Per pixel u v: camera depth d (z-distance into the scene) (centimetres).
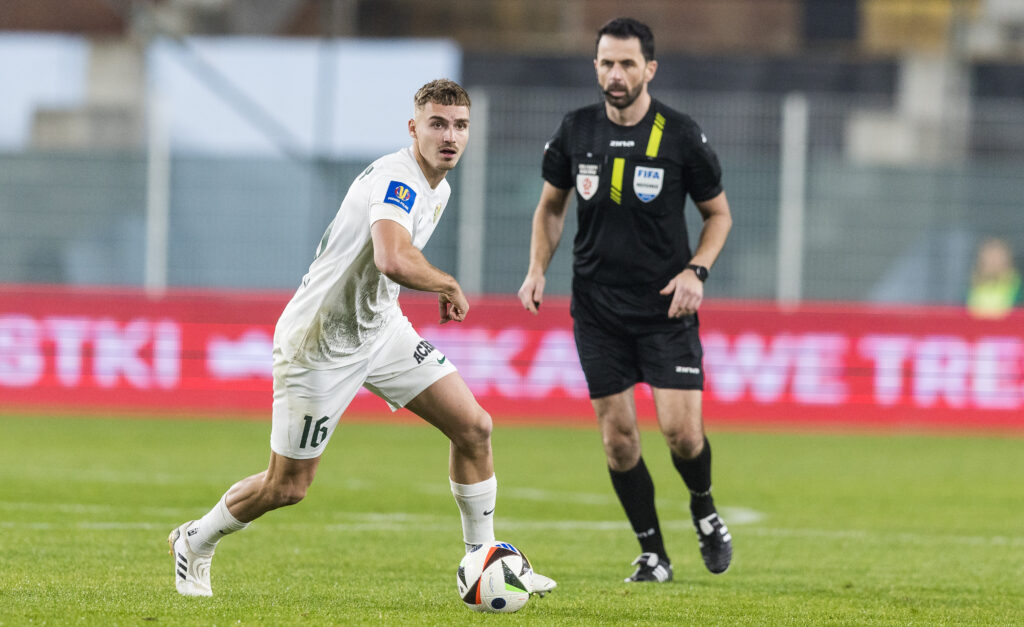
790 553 2552
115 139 7281
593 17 8538
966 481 3938
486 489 1789
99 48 7344
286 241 5594
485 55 7406
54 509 2964
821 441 5059
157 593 1847
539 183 5400
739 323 5494
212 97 6494
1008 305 5509
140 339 5588
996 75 7544
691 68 7638
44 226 5762
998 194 5509
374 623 1623
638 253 2134
